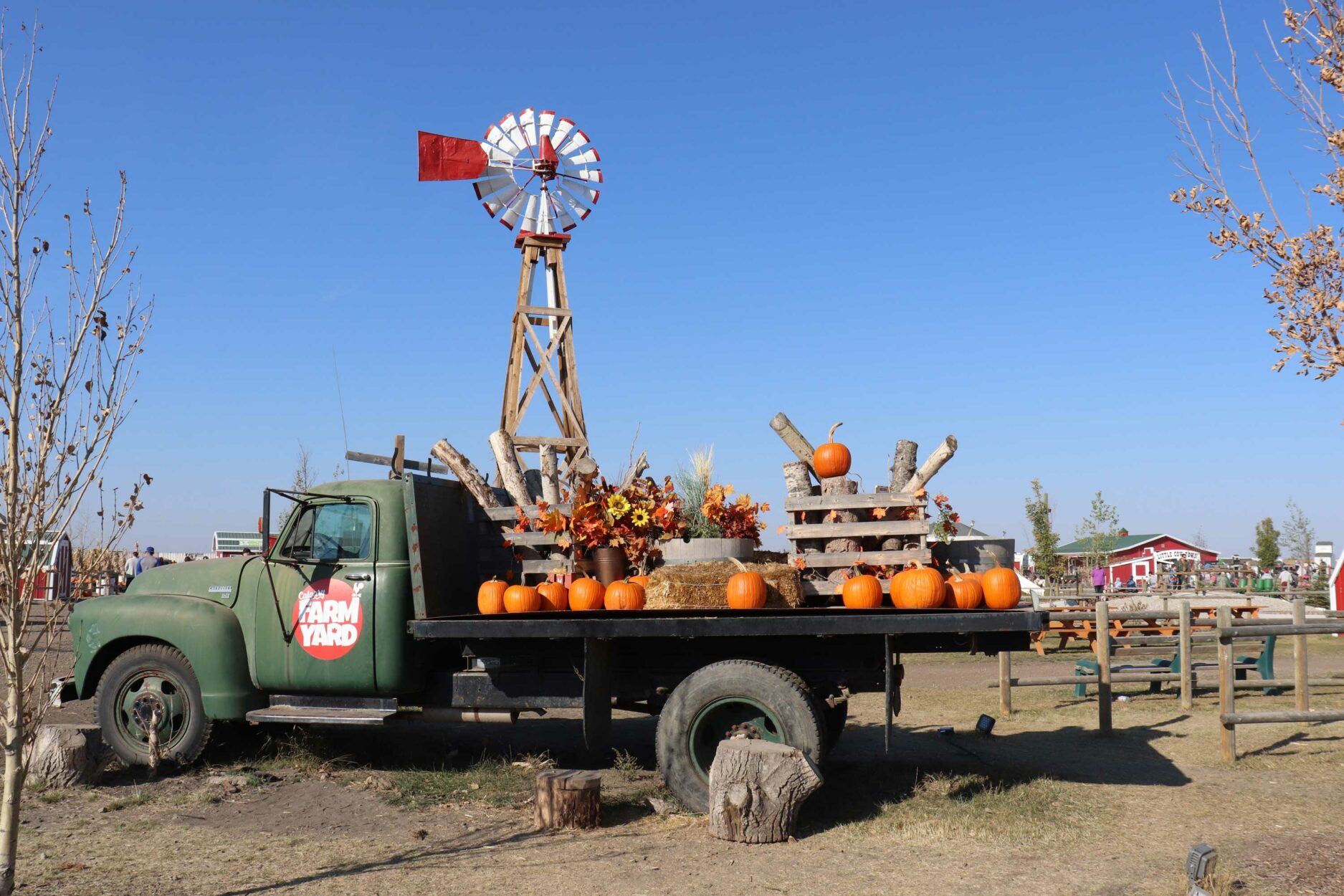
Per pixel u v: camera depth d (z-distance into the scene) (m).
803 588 6.82
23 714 4.32
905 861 5.23
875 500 6.94
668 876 5.00
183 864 5.20
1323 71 4.74
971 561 7.00
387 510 7.25
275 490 7.29
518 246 16.38
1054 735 9.10
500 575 8.23
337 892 4.76
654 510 7.31
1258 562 43.31
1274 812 6.15
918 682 13.59
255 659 7.36
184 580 7.79
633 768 7.72
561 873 5.04
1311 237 4.80
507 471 8.34
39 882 4.88
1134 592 23.08
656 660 6.82
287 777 7.29
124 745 7.47
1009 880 4.91
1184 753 8.10
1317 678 11.32
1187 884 4.70
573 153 16.50
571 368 16.11
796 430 7.40
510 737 9.10
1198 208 5.06
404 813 6.29
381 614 7.08
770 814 5.56
